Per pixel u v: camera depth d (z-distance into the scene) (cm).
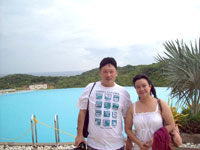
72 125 741
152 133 198
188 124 434
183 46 452
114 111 201
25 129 710
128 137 218
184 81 438
